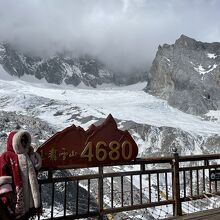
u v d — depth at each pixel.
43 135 66.31
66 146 7.64
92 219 19.28
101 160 8.14
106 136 8.23
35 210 6.15
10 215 5.55
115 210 8.41
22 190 5.99
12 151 6.21
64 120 119.25
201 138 98.00
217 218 8.94
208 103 181.12
